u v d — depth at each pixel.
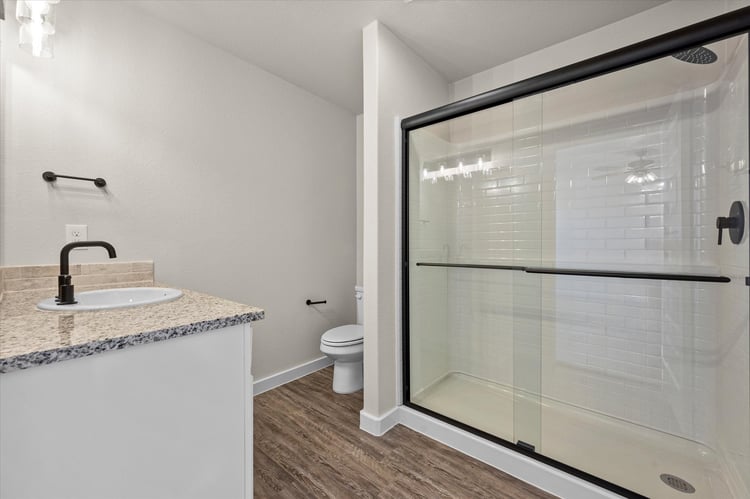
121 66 1.73
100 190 1.66
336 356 2.31
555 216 1.88
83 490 0.68
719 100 1.31
